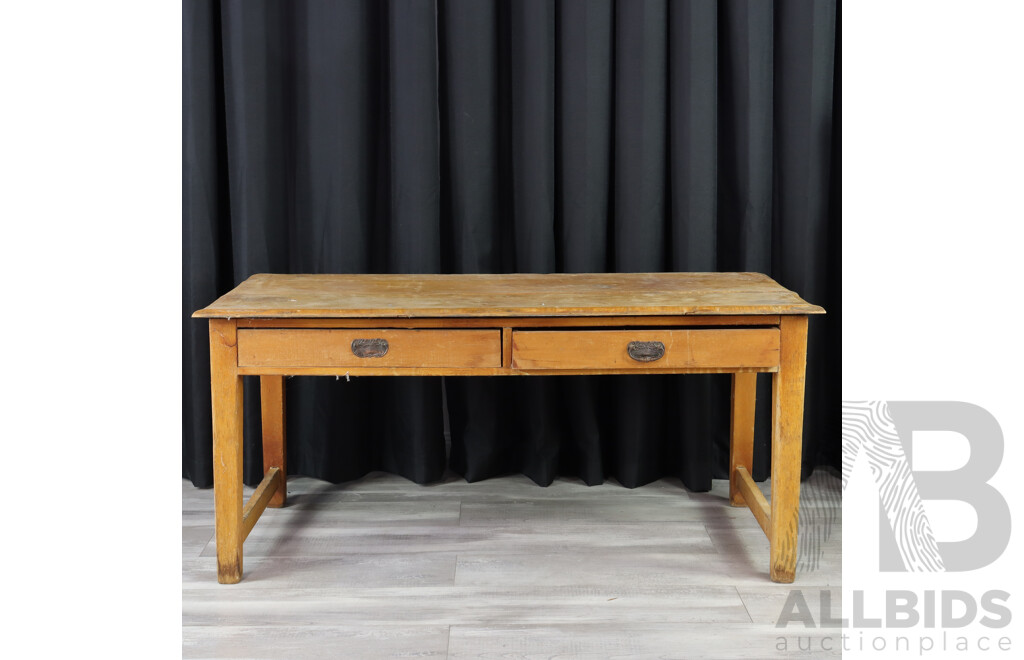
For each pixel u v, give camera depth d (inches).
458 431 112.1
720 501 105.6
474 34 102.2
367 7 102.3
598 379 108.5
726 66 104.5
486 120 103.9
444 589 85.9
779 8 103.6
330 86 102.7
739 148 105.0
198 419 106.8
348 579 87.7
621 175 105.1
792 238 106.3
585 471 109.9
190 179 103.3
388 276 98.2
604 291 89.8
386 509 103.2
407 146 103.2
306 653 76.2
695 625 80.1
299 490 108.6
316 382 108.2
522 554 92.5
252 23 100.9
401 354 83.5
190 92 101.7
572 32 102.7
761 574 88.7
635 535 96.7
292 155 106.0
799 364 83.8
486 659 75.3
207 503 104.3
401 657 75.6
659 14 101.9
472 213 105.1
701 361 83.8
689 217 104.7
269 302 84.9
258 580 87.5
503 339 83.5
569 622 80.5
